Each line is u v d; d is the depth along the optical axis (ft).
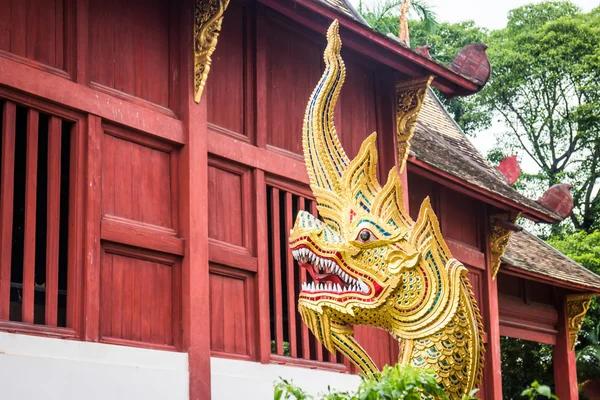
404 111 48.34
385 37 43.55
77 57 33.53
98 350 31.27
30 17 32.40
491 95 132.77
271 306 44.80
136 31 36.42
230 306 37.70
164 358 33.55
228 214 38.63
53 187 31.73
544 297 73.36
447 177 54.70
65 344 30.25
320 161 19.77
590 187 129.18
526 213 62.80
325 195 19.69
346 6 55.36
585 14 138.00
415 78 47.83
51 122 32.30
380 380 16.85
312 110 19.94
